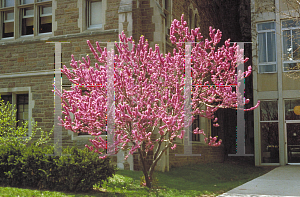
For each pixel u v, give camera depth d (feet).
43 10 45.01
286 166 55.72
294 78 55.21
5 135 34.32
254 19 61.26
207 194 28.89
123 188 29.53
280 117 58.75
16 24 45.32
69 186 26.78
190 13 54.34
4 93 44.62
